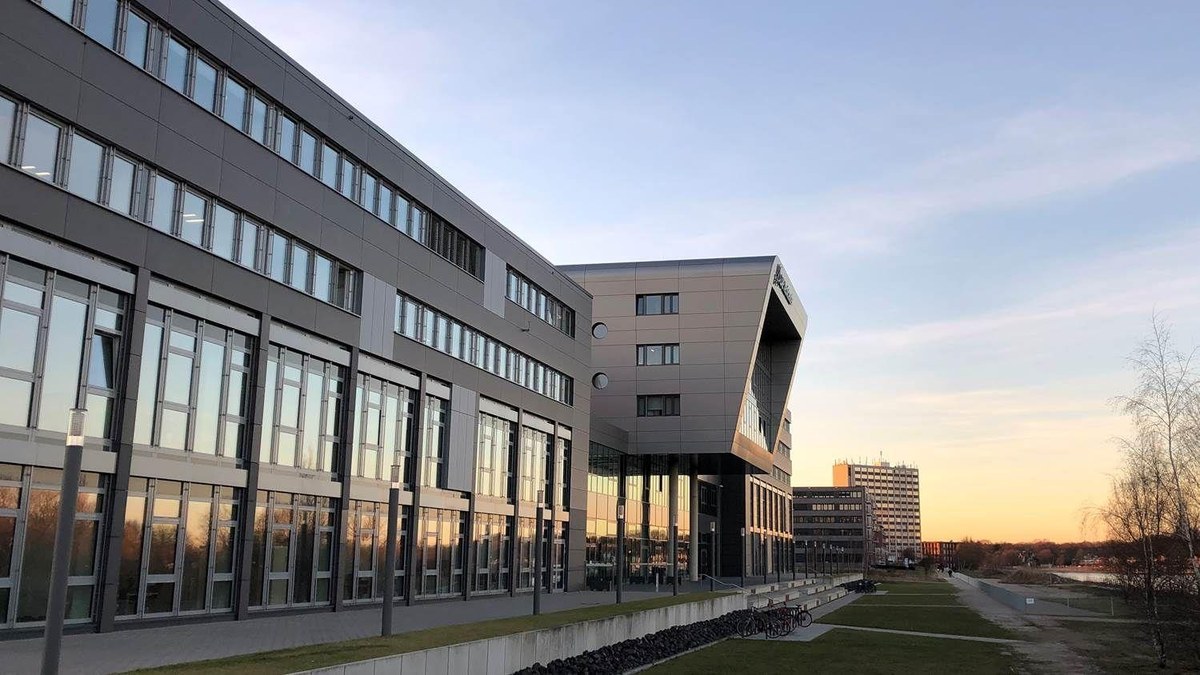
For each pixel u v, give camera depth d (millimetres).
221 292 24188
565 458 50031
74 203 19812
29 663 14703
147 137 21844
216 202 24359
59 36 19547
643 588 58469
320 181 28703
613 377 65688
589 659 21516
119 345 21172
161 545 22219
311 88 28281
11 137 18609
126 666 14867
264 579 26031
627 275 66500
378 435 32094
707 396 64312
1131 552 35938
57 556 9445
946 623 44500
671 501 74688
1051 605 58469
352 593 30219
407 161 34000
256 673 12398
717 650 29328
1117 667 27156
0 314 18312
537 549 29047
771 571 112438
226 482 24281
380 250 32031
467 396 38469
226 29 24531
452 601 36656
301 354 28078
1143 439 31781
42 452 18891
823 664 26500
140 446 21625
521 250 44500
